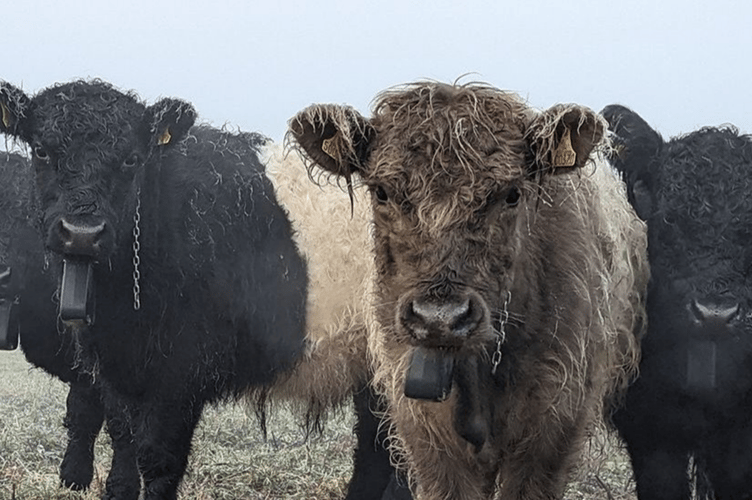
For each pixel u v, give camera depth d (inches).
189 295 282.8
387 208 183.5
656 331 253.4
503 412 204.4
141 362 280.5
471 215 176.7
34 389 574.6
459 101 184.1
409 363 183.5
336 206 300.8
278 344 296.7
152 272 277.9
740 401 247.8
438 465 210.1
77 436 349.1
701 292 241.6
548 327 202.1
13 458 374.9
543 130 179.9
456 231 176.2
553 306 202.2
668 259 251.9
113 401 295.9
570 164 183.9
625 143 263.3
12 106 273.3
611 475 345.7
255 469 355.9
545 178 194.4
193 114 282.8
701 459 271.9
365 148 189.3
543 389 203.3
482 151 179.2
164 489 281.0
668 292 251.0
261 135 323.3
